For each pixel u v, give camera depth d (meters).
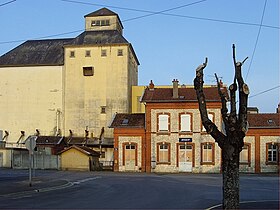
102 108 65.00
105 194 22.86
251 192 24.39
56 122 66.69
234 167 12.84
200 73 13.66
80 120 65.50
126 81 64.88
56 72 67.94
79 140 64.06
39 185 27.61
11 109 68.62
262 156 48.28
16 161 59.06
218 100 47.97
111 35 67.56
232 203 12.70
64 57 67.12
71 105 66.00
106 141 62.84
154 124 49.72
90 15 69.56
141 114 53.09
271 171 47.94
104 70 65.56
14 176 38.28
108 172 49.12
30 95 68.31
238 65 13.11
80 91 65.94
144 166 49.62
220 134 13.12
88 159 54.38
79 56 66.44
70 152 55.16
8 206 17.23
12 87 69.06
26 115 68.06
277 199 20.17
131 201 19.31
